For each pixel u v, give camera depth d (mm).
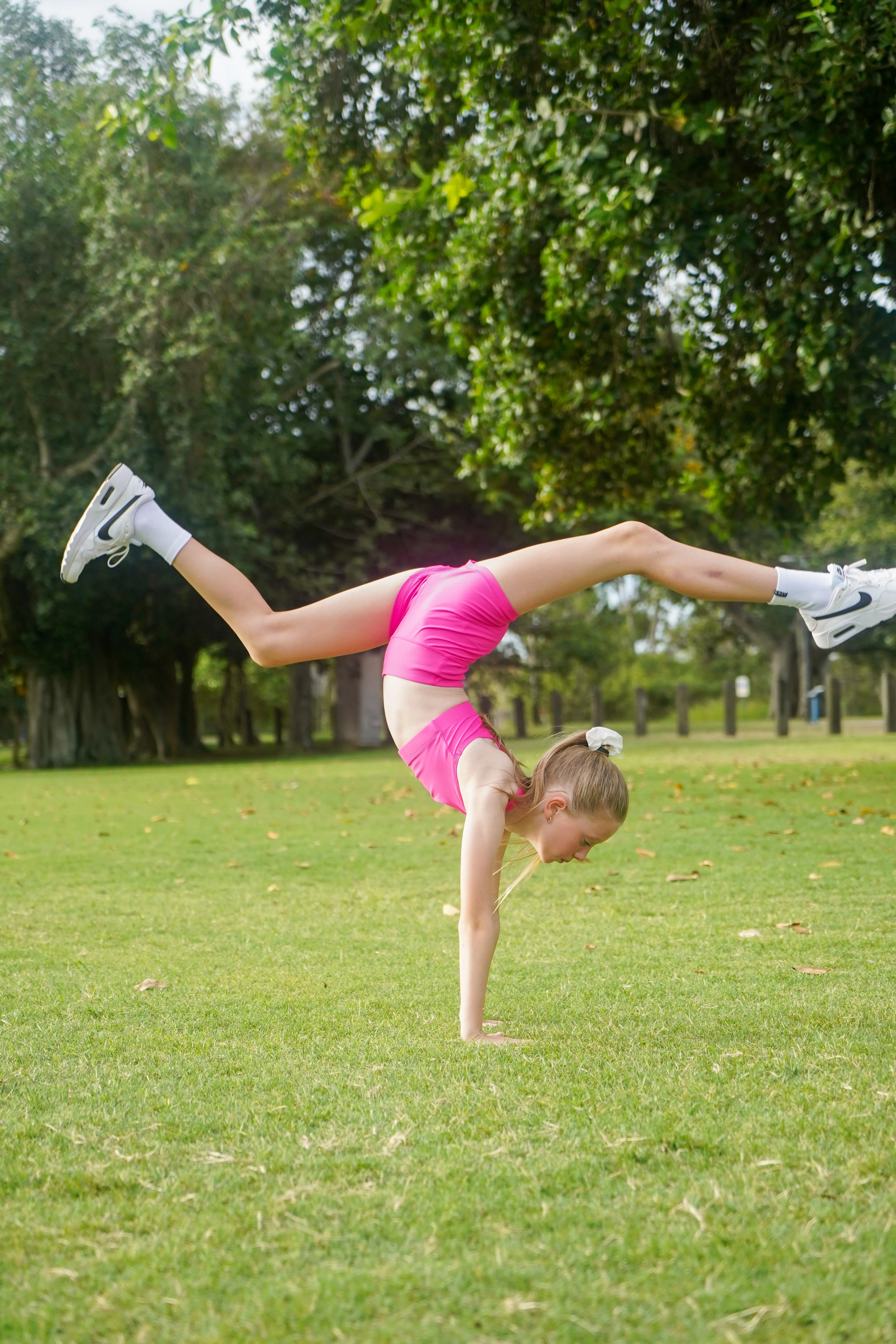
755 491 11711
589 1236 1749
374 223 11734
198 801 11828
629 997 3398
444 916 5039
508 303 10727
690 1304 1547
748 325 10297
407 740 3207
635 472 12320
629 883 5801
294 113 12133
